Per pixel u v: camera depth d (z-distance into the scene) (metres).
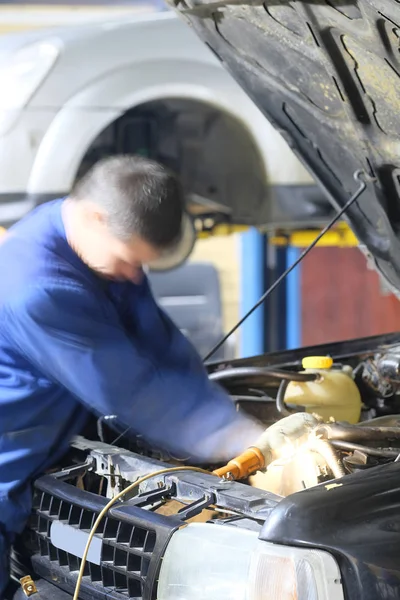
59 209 1.96
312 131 2.19
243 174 4.48
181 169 4.48
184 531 1.52
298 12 1.72
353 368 2.51
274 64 2.03
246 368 2.31
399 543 1.39
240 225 4.71
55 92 4.13
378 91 1.80
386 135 1.92
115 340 1.92
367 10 1.55
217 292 5.67
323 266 5.92
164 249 1.86
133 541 1.62
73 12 7.93
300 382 2.25
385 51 1.64
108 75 4.17
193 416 2.03
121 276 1.96
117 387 1.93
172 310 5.55
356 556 1.35
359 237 2.34
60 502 1.84
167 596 1.51
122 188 1.82
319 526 1.36
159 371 2.02
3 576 1.94
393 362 2.33
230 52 2.12
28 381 1.97
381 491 1.44
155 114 4.37
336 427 1.85
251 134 4.35
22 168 4.11
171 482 1.69
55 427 2.02
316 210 4.45
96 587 1.71
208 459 2.03
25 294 1.86
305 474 1.73
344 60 1.80
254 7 1.84
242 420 2.07
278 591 1.35
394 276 2.36
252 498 1.55
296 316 5.27
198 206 4.58
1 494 1.92
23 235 1.94
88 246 1.88
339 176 2.26
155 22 4.30
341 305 5.95
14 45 4.27
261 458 1.79
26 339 1.90
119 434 2.13
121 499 1.81
